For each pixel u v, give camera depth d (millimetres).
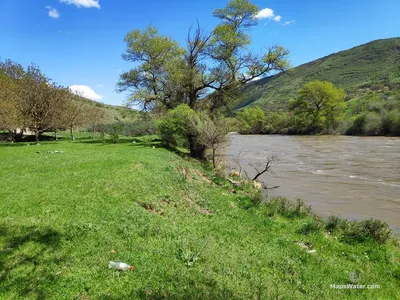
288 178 24000
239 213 13117
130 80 39781
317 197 18062
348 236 11180
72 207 9969
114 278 6203
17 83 38125
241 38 36250
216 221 11312
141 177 14664
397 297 7230
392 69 173625
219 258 7816
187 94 37906
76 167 16516
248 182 20266
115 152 24062
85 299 5520
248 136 91438
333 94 81312
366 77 179250
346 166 29141
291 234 11188
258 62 35594
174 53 39969
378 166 28578
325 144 54094
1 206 9781
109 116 82062
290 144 57000
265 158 36625
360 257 9508
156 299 5629
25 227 8211
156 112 38344
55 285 5812
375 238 10789
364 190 19609
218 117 30906
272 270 7812
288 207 14445
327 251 9805
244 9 35844
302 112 89062
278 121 102812
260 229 11266
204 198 14516
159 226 9234
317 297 6730
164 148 29375
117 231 8523
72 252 7129
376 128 69375
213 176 21375
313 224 11984
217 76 36125
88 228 8430
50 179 13586
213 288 6281
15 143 36812
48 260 6695
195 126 26844
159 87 39875
